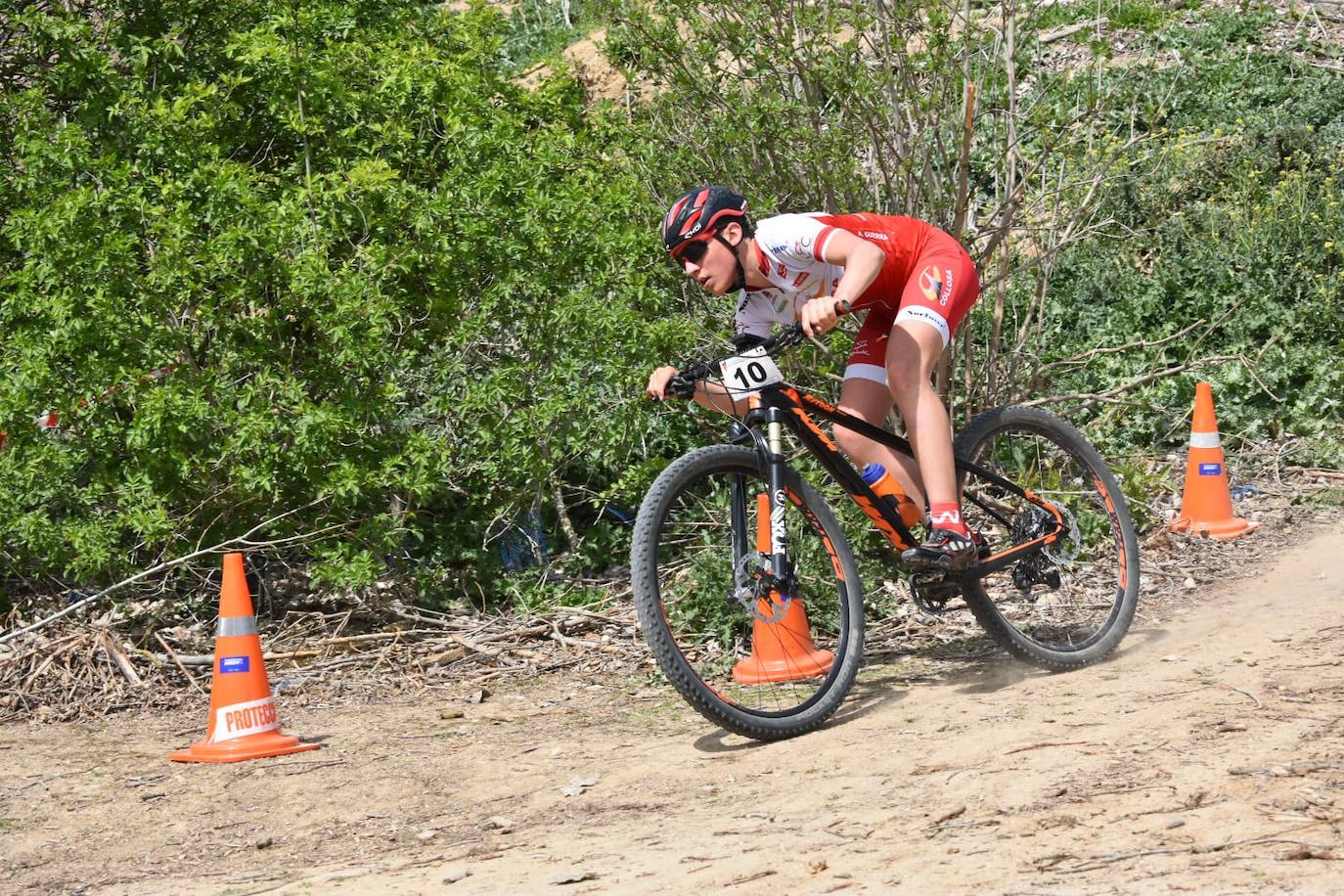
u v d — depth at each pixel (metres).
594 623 7.26
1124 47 15.37
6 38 8.59
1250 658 5.53
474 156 7.99
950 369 8.83
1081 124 9.95
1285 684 5.02
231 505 7.30
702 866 3.73
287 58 7.97
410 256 7.52
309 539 7.37
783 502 5.37
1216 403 10.38
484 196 7.75
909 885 3.35
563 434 7.82
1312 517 8.52
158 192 7.65
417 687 6.55
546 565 8.17
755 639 6.07
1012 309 10.50
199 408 6.83
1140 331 11.36
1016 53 9.20
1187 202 13.34
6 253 7.93
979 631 6.61
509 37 21.05
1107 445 9.96
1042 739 4.63
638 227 8.29
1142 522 8.39
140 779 5.35
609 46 8.85
